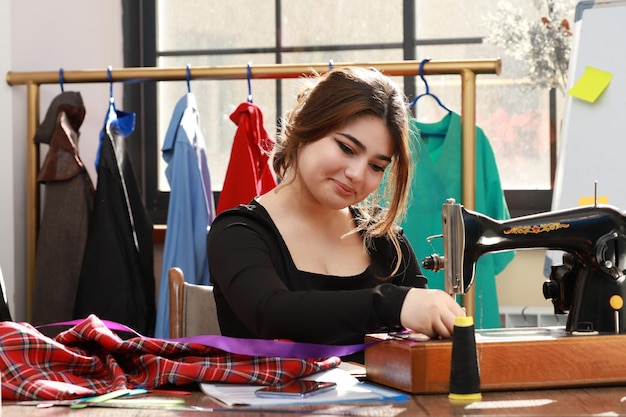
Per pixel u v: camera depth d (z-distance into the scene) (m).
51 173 3.41
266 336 1.52
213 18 4.16
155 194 4.16
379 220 1.99
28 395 1.35
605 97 3.49
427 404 1.28
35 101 3.50
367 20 4.09
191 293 2.41
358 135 1.73
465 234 1.58
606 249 1.57
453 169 3.33
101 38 3.97
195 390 1.45
